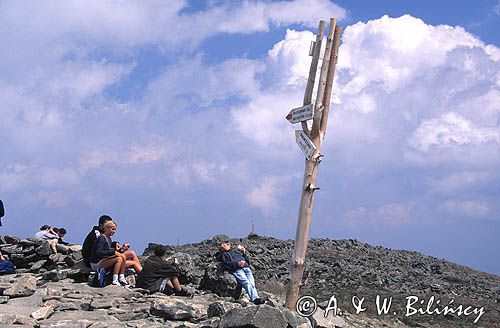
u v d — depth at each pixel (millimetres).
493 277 36688
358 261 34469
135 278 16016
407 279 31484
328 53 13234
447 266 37750
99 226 15891
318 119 13133
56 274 15898
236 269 14789
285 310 11484
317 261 33500
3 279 16031
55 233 20250
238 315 10984
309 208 13125
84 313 12312
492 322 21984
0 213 18047
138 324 11492
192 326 11562
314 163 13078
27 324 11180
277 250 35219
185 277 17328
